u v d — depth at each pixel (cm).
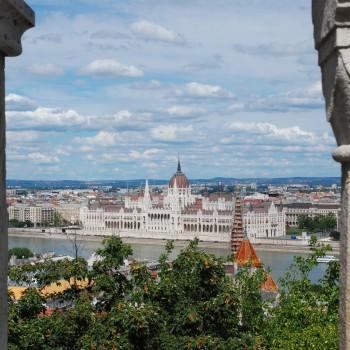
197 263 3506
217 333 3394
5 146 1158
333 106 1178
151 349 3197
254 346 3212
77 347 3234
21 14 1145
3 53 1145
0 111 1134
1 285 1120
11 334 3083
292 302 4525
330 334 3703
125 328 3153
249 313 4759
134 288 3716
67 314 3297
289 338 3953
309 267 4881
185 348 3088
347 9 1091
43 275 3694
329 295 4359
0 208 1117
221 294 3366
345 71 1117
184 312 3316
